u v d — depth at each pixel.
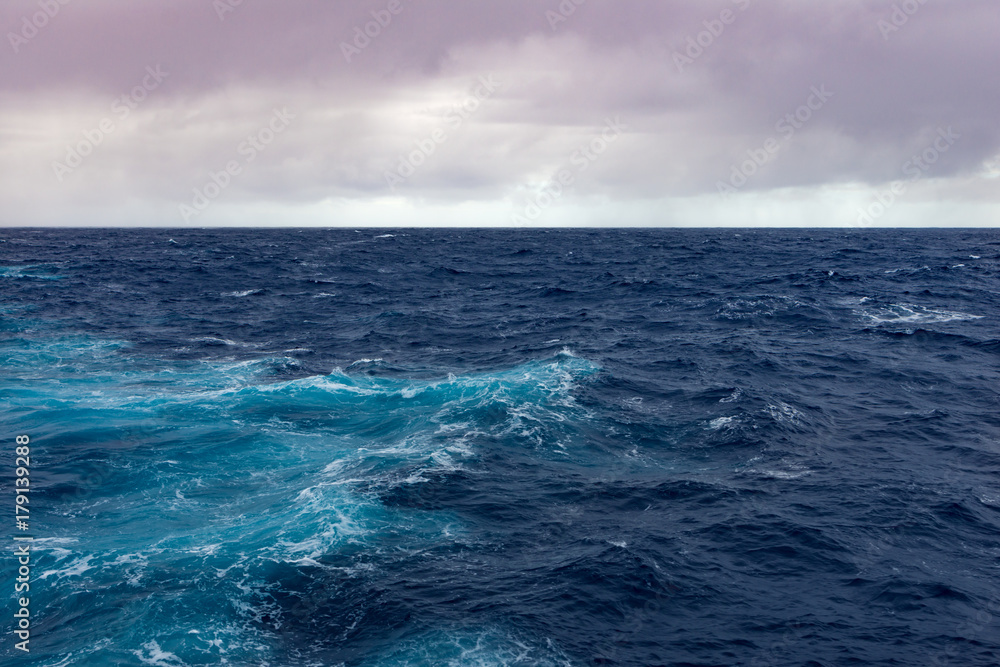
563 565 17.31
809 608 15.78
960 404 29.80
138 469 22.75
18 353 38.81
